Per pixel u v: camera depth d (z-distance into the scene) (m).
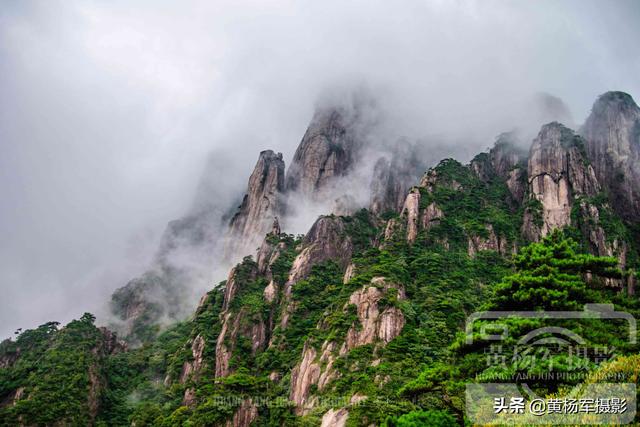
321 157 178.12
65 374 92.00
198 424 73.00
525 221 108.31
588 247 97.38
